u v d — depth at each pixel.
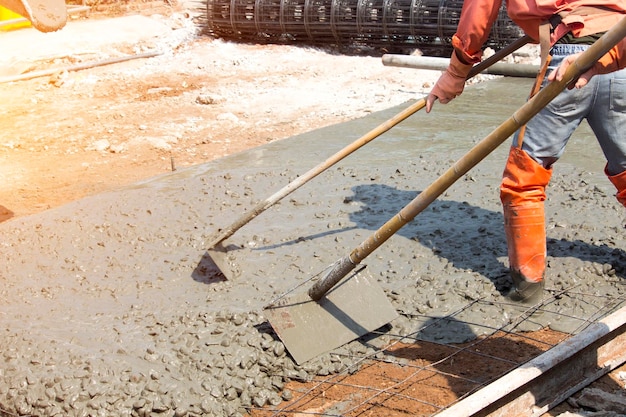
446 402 3.62
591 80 4.11
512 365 3.91
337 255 5.02
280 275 4.80
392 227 3.76
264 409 3.69
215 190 6.33
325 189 6.25
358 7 12.58
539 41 4.23
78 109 10.35
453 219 5.50
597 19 3.94
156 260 5.10
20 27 13.78
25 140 9.05
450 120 8.57
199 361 3.90
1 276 4.96
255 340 4.05
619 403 3.50
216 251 4.77
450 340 4.18
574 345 3.62
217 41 13.84
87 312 4.47
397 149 7.46
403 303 4.50
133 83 11.61
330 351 4.05
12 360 3.93
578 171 6.50
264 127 9.08
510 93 9.84
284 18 13.26
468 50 4.21
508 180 4.35
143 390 3.69
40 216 5.96
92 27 14.16
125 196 6.30
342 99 10.13
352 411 3.61
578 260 4.81
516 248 4.39
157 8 15.60
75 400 3.64
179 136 8.93
